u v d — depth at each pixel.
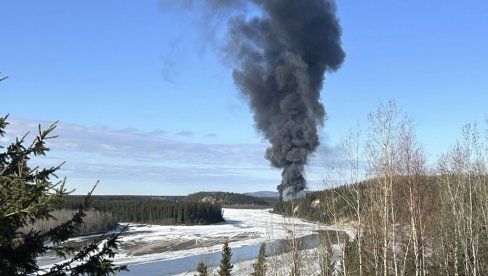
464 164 38.16
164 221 161.75
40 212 6.48
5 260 6.96
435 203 31.31
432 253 35.62
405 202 27.42
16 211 6.27
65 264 7.71
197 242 108.50
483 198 39.00
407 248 26.67
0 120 6.97
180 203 176.38
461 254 35.06
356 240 34.50
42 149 7.25
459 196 36.66
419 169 27.77
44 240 7.59
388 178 27.45
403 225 27.55
